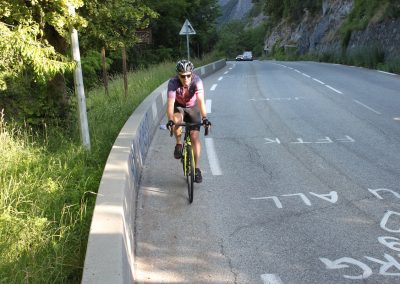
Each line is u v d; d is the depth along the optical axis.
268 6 90.00
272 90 17.09
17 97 7.27
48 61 5.72
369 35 32.59
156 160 7.82
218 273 4.22
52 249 3.92
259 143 8.83
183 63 5.89
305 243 4.73
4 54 5.90
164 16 32.78
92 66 18.33
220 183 6.57
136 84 15.20
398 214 5.38
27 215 4.39
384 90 15.80
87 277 3.07
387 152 7.95
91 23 7.62
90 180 5.46
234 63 45.72
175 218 5.41
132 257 4.41
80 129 6.81
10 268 3.47
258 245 4.71
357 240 4.77
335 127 10.08
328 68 28.53
